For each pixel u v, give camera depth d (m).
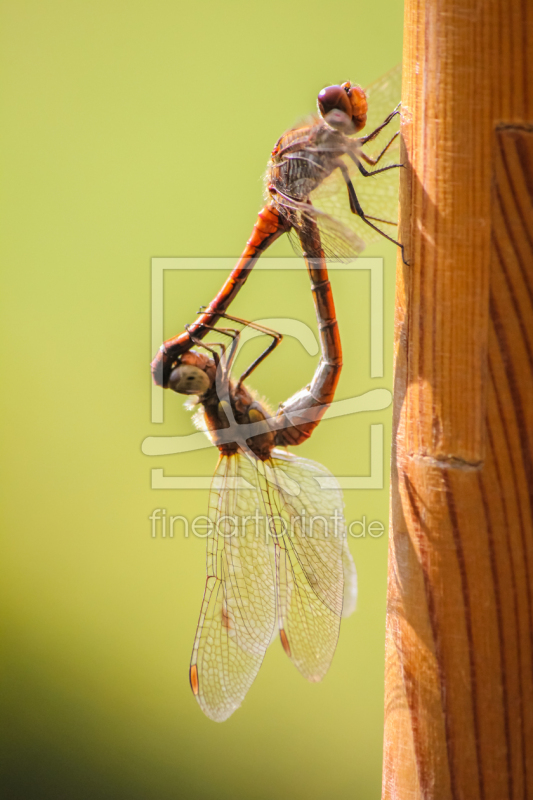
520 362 0.62
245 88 0.83
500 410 0.62
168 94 0.83
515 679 0.62
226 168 0.81
